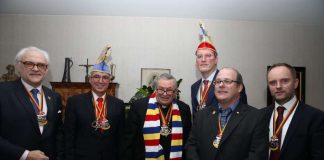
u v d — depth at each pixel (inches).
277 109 95.4
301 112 90.4
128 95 201.2
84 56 201.0
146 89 179.3
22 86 98.7
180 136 114.0
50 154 99.3
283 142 89.1
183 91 202.2
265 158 85.0
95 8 198.4
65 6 196.4
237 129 90.1
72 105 115.2
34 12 199.3
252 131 88.4
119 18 203.2
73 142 111.2
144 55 203.2
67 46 201.0
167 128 113.3
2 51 198.8
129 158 112.3
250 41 207.2
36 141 95.0
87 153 110.2
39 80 98.6
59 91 181.0
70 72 199.9
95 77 117.4
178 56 203.6
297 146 86.7
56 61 199.9
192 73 203.3
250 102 205.2
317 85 207.9
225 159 88.0
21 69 97.8
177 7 198.5
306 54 208.8
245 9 199.5
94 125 113.0
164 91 111.8
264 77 206.4
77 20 201.9
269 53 207.6
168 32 204.2
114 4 196.2
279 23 209.2
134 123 115.7
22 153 89.1
